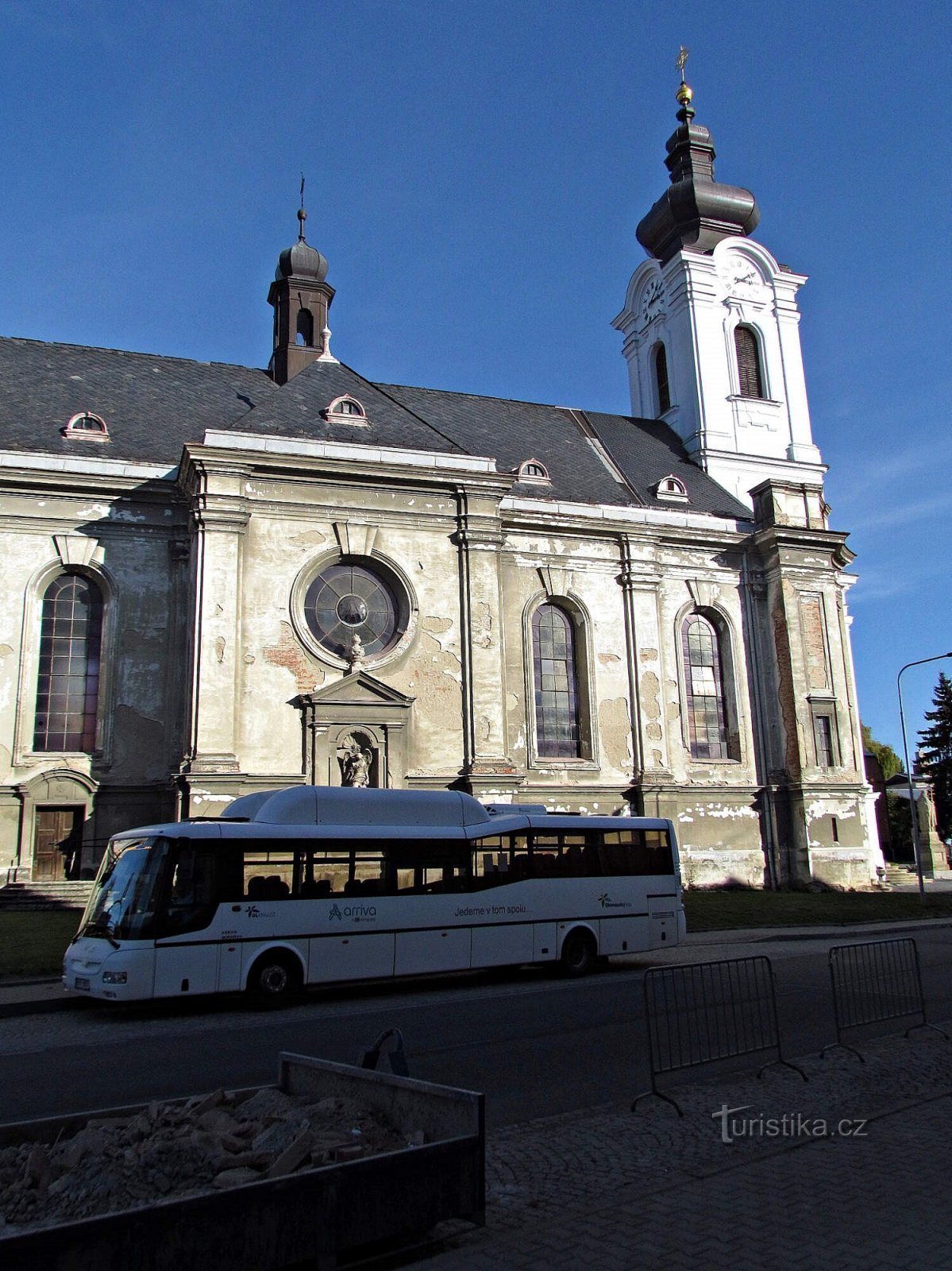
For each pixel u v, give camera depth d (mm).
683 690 39219
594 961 21344
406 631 32906
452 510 34281
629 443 45531
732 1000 11508
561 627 37875
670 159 51344
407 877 19391
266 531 31750
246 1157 6531
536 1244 6398
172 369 38750
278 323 41062
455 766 32594
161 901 16875
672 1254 6176
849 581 44719
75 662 31859
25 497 31703
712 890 37156
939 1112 9250
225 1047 13594
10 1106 10305
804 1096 9930
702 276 47500
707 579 40438
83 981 16812
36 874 30156
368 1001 17922
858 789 39500
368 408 35375
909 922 29781
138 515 32625
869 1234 6406
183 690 31875
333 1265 5863
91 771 30875
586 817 22094
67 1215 5855
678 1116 9297
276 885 17969
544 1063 11961
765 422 46969
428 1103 7078
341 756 31172
